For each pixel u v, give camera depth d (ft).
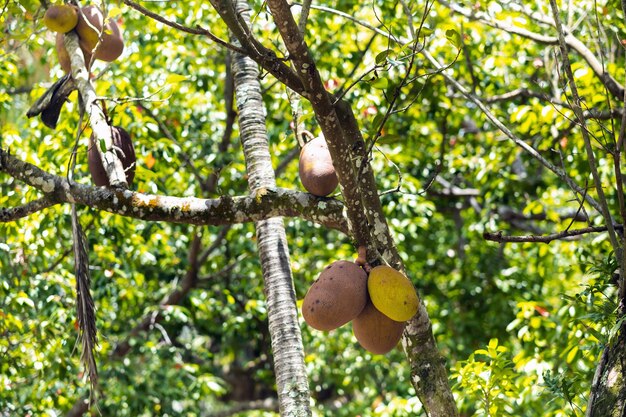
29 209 11.29
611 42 18.33
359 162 9.74
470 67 21.27
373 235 10.05
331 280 9.09
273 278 12.51
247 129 13.00
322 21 23.66
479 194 26.71
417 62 22.71
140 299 27.71
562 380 12.17
